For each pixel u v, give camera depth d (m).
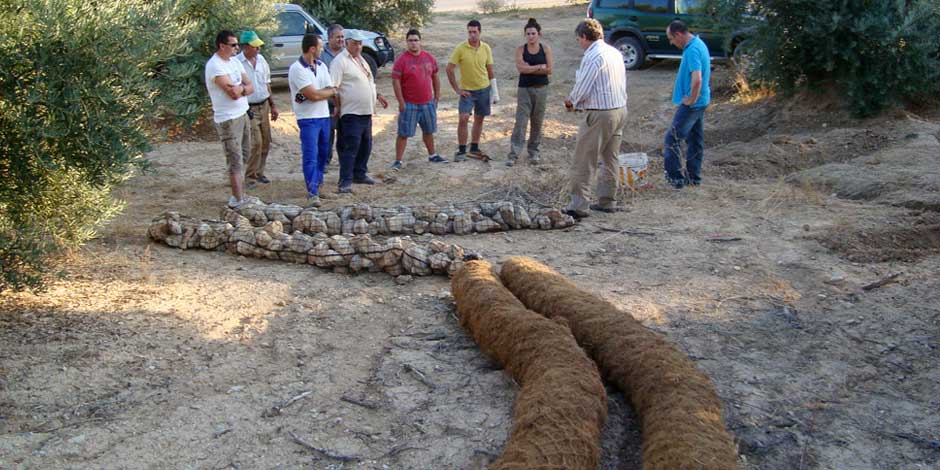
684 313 5.96
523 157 11.79
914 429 4.50
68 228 6.41
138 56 5.56
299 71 8.80
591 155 8.39
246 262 7.10
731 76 16.50
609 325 5.07
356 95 9.46
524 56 10.95
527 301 5.70
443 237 7.97
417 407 4.66
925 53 12.33
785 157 11.14
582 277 6.71
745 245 7.49
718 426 4.09
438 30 24.89
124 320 5.56
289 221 8.02
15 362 4.88
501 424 4.48
